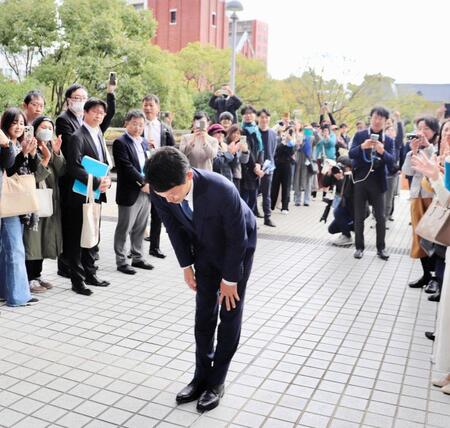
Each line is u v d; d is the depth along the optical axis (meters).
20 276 4.66
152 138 6.34
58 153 4.95
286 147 10.07
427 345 4.12
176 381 3.41
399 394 3.34
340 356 3.87
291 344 4.05
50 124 4.74
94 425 2.89
